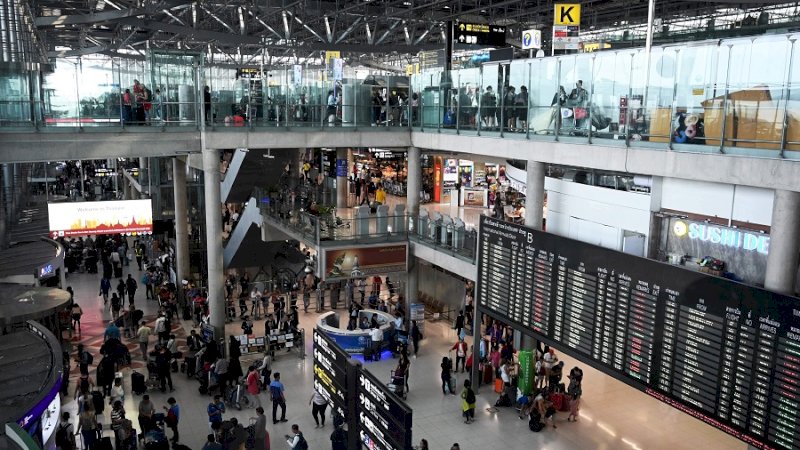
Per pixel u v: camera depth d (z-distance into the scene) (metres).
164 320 21.78
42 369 11.35
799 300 10.19
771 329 10.66
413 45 41.53
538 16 43.16
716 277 11.52
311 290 28.30
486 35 28.84
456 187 39.44
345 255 22.41
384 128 23.83
